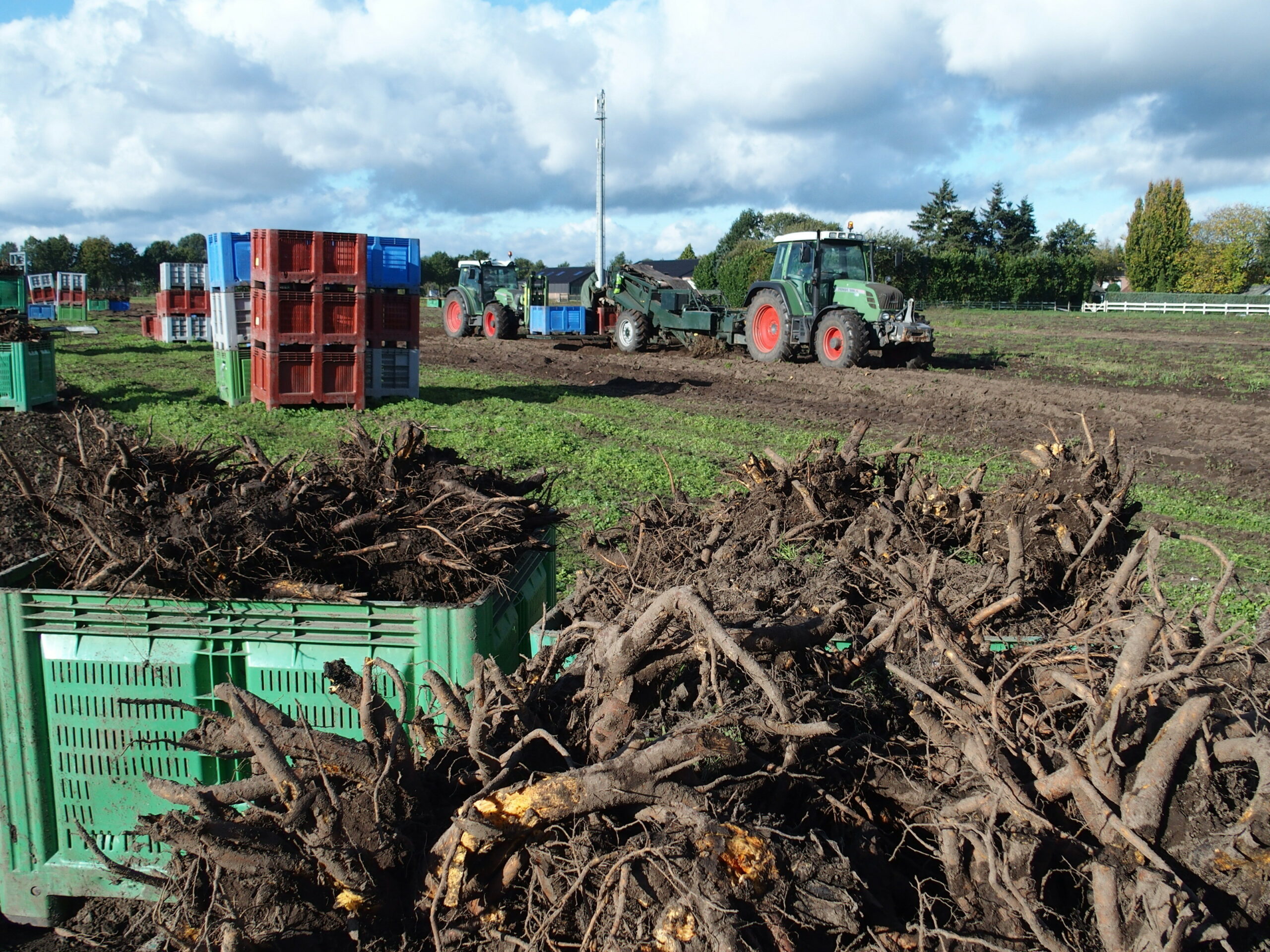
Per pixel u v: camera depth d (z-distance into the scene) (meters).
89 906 3.32
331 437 11.74
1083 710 3.13
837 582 4.18
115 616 3.25
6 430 11.16
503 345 27.73
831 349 21.28
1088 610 4.15
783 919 2.32
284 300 13.19
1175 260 77.75
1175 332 38.31
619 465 10.82
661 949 2.24
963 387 18.86
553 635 4.21
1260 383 20.55
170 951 2.62
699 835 2.37
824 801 2.84
